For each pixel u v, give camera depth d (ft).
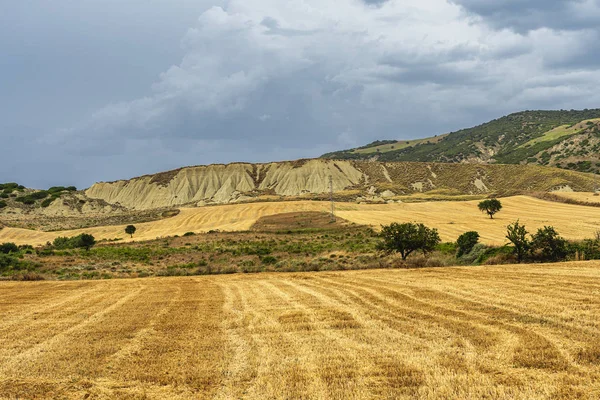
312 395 30.94
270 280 103.14
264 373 35.55
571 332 43.68
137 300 77.61
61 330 53.83
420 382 32.50
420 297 67.10
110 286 102.22
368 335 45.83
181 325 54.54
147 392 32.91
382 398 30.12
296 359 38.81
